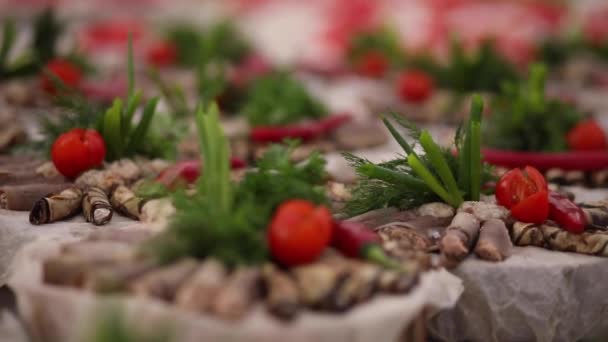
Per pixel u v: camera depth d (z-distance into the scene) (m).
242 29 1.33
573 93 1.10
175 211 0.60
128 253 0.53
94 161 0.66
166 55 1.20
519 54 1.23
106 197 0.64
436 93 1.05
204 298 0.50
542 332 0.59
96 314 0.50
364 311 0.52
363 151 0.85
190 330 0.50
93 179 0.65
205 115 0.57
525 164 0.76
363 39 1.33
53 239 0.59
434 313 0.56
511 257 0.60
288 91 0.89
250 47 1.25
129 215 0.63
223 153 0.56
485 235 0.60
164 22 1.39
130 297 0.51
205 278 0.51
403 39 1.36
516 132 0.79
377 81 1.24
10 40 0.99
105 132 0.69
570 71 1.21
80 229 0.61
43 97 0.96
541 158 0.76
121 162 0.68
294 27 1.56
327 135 0.87
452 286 0.57
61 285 0.53
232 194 0.56
